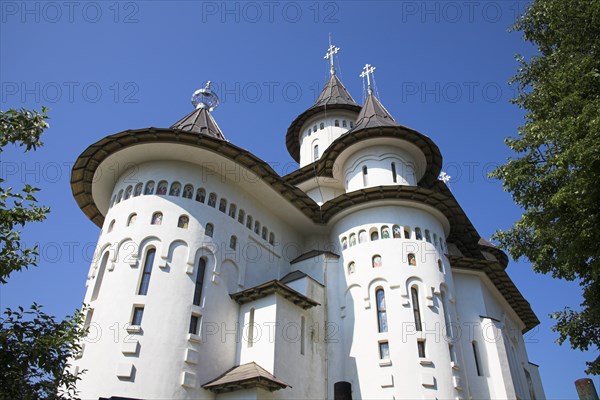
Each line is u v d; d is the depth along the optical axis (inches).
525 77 655.8
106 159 945.5
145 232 860.6
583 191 478.3
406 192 1055.6
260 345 841.5
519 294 1270.9
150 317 780.6
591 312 569.0
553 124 532.1
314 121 1595.7
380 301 984.9
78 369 751.7
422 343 921.5
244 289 946.7
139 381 725.3
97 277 864.9
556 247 564.1
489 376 1034.7
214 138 917.2
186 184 934.4
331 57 1820.9
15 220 413.1
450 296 1022.4
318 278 1053.8
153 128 887.7
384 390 882.1
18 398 422.9
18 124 408.2
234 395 765.3
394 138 1180.5
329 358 960.3
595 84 538.3
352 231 1088.2
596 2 540.4
